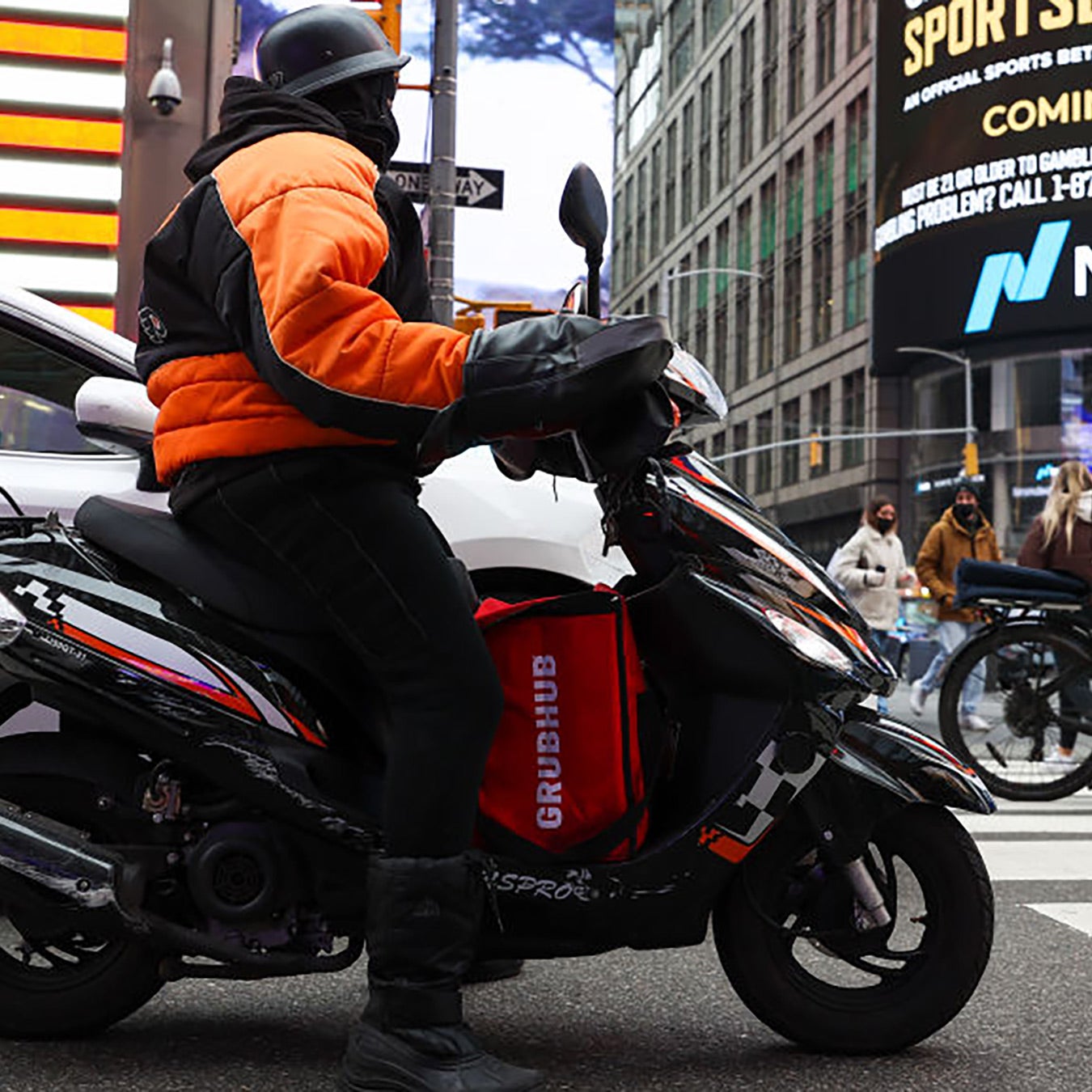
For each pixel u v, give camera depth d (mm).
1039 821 6863
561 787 2965
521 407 2514
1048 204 58750
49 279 12656
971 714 7730
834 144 68812
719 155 83875
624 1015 3510
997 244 59531
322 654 2943
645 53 101062
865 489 64625
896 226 62219
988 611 7770
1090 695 7582
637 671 2996
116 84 12766
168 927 2904
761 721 3039
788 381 73312
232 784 2885
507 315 11727
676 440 3135
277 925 2928
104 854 2881
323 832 2875
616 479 2889
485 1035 3320
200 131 12922
